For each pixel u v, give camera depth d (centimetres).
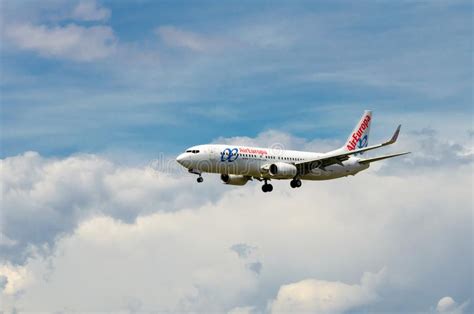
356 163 9019
